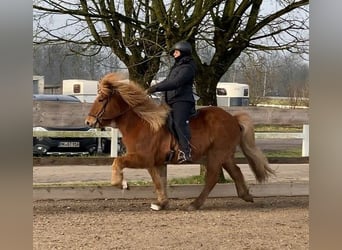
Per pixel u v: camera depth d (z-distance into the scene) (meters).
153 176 7.72
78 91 19.52
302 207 8.15
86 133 9.69
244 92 25.59
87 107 8.45
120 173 7.36
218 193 8.63
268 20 9.09
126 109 7.48
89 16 8.38
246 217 7.34
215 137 7.77
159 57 8.92
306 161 9.16
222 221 7.03
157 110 7.50
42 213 7.26
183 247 5.54
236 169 8.16
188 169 13.26
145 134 7.46
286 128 21.31
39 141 12.94
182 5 8.65
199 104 9.47
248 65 10.86
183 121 7.47
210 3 8.14
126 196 8.27
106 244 5.60
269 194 8.80
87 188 8.13
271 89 19.72
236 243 5.76
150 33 9.00
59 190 8.04
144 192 8.34
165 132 7.53
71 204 7.94
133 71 9.59
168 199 8.12
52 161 7.95
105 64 9.97
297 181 10.11
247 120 8.18
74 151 13.41
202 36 9.38
